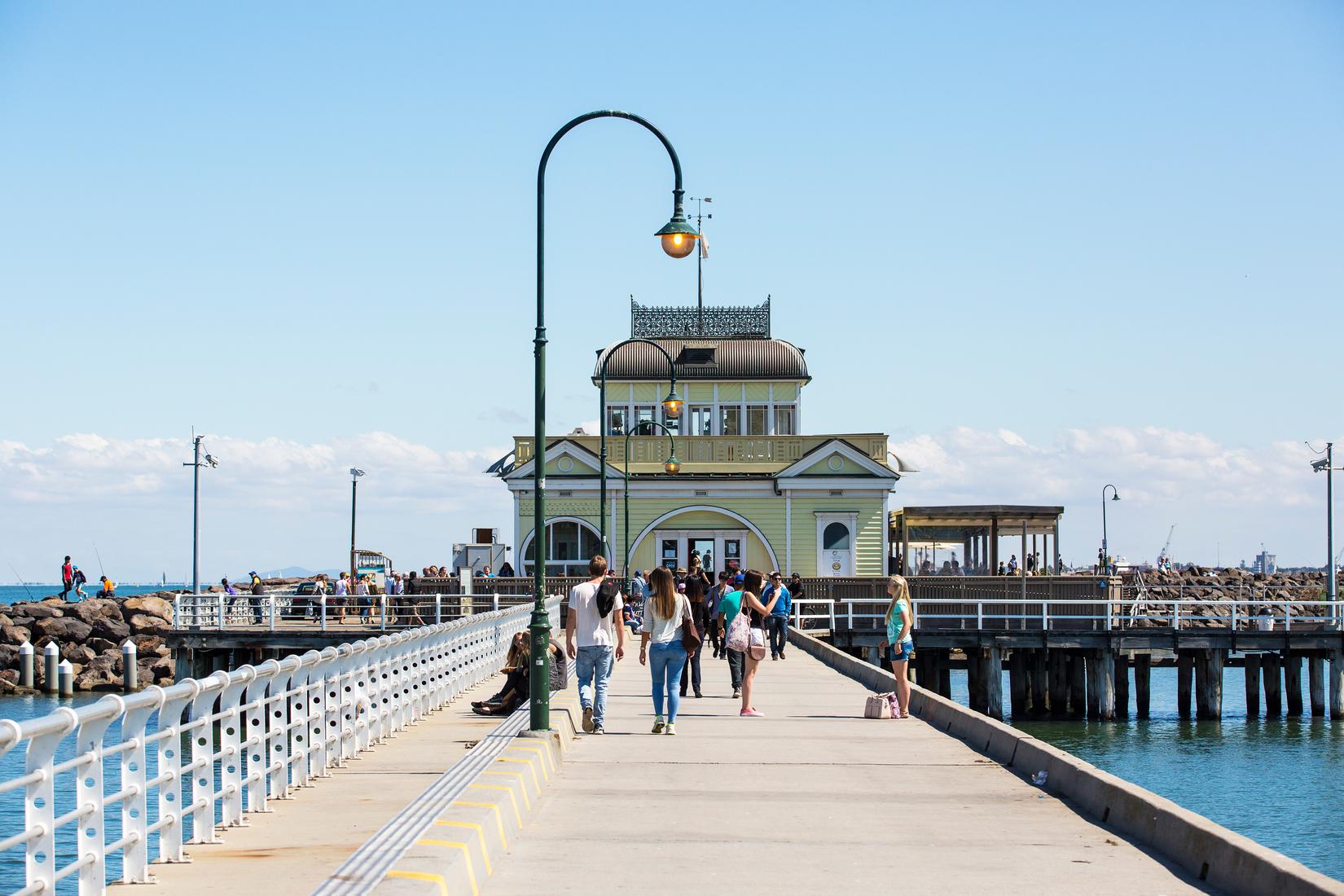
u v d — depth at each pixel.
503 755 15.25
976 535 65.50
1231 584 94.19
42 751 8.53
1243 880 10.17
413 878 9.10
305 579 84.25
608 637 20.78
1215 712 46.66
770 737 20.27
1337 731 43.97
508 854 11.81
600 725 20.61
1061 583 48.66
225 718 12.95
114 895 10.06
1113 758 37.94
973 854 11.94
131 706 9.86
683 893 10.43
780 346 60.12
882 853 11.97
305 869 10.98
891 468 54.44
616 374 59.44
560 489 54.25
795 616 46.25
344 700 17.48
